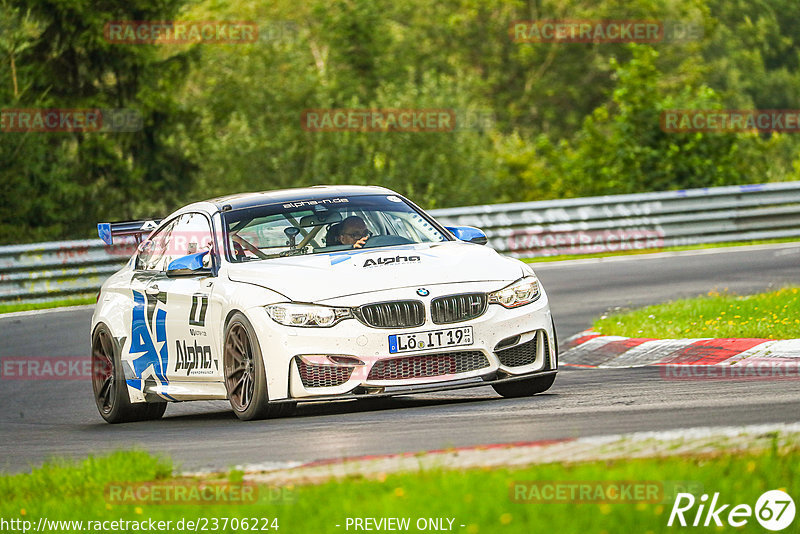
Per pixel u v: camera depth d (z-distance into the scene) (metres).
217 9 168.88
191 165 132.00
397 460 19.64
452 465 18.62
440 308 27.47
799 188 82.38
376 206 32.19
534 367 28.53
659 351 37.03
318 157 129.75
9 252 67.94
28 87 117.31
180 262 29.92
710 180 107.81
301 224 31.20
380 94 139.38
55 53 124.00
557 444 19.83
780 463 17.11
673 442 19.09
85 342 51.91
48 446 29.17
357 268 28.38
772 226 82.00
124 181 124.44
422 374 27.28
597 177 113.00
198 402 37.59
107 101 126.62
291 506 17.05
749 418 22.30
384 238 30.95
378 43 161.75
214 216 31.83
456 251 29.88
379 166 130.62
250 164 131.50
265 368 27.55
